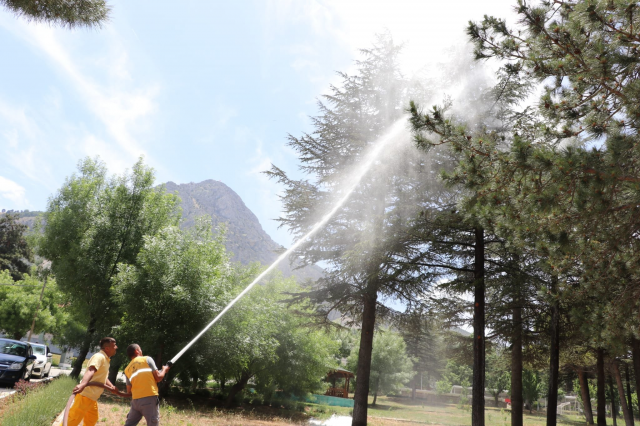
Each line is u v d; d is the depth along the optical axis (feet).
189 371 72.90
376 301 56.08
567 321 52.95
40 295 121.90
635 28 18.79
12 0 16.14
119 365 64.80
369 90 55.52
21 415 22.57
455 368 243.19
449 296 54.95
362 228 52.29
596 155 18.88
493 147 23.04
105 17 17.40
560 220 21.68
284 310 77.82
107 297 69.51
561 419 147.74
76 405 18.92
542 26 21.07
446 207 46.50
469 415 121.49
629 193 20.51
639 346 53.83
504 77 40.70
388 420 80.02
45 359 64.23
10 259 183.11
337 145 57.00
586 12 18.94
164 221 77.51
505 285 49.83
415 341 63.93
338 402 123.75
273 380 84.28
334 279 55.31
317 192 55.62
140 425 31.73
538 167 20.01
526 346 61.93
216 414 55.93
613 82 19.88
